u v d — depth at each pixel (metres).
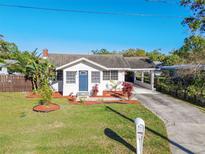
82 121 11.95
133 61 29.06
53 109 14.66
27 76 23.00
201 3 20.50
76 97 19.86
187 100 19.17
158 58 37.84
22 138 9.18
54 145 8.41
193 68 18.84
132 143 8.66
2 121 11.83
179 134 9.91
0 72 28.92
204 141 9.05
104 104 17.11
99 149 8.02
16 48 36.91
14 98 19.16
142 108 15.68
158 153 7.73
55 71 23.17
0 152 7.69
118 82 24.98
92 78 22.11
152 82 26.30
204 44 23.30
